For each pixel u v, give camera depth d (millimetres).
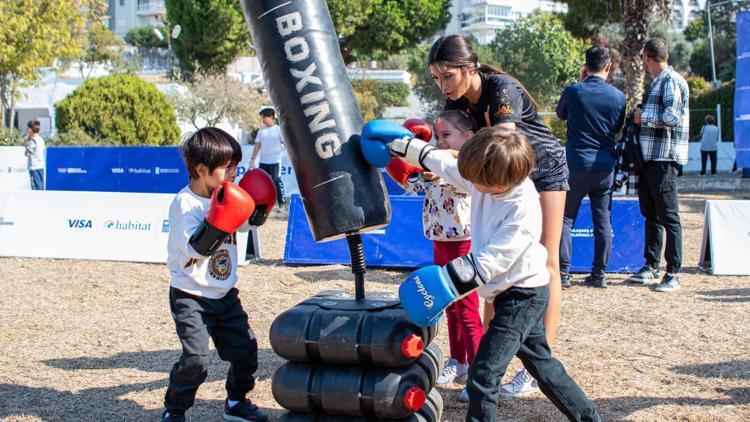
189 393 3582
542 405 3986
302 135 3223
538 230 3123
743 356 4734
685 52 46375
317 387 3160
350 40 32438
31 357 4902
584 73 6781
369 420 3186
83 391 4258
